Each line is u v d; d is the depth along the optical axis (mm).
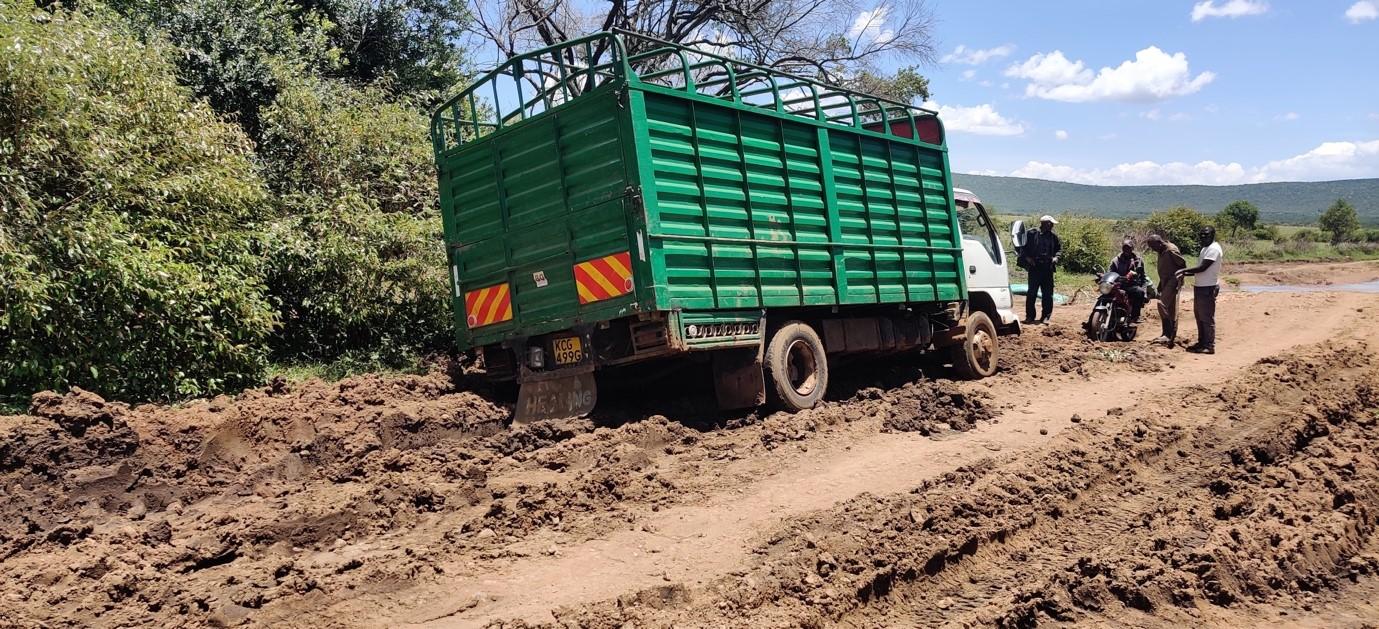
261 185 11625
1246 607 5219
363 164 13594
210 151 10648
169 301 8922
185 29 15320
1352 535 6230
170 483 7254
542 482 7109
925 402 9602
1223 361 13188
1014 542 6113
